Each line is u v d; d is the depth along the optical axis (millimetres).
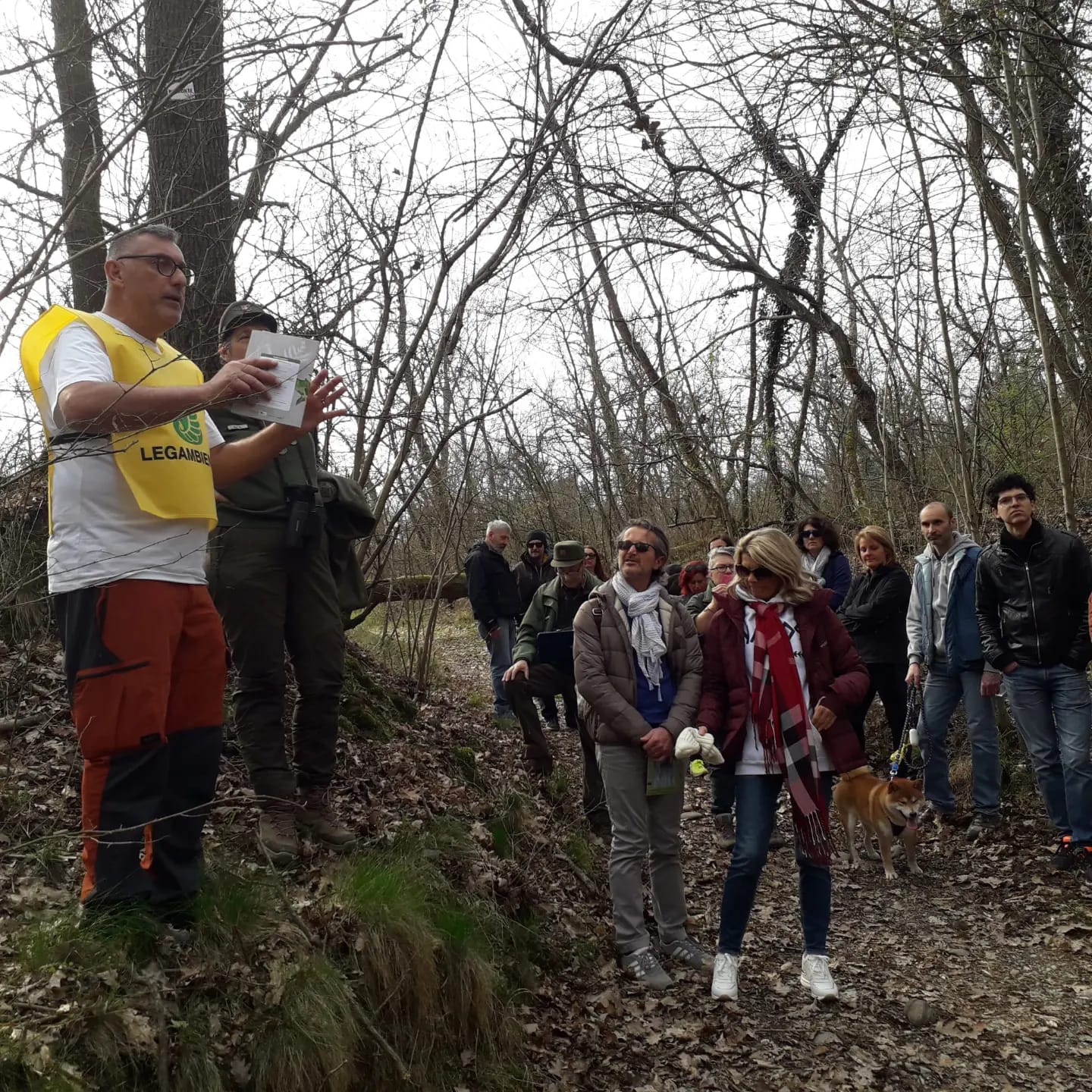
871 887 5387
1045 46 6461
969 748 6914
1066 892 4988
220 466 3203
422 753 5301
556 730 8789
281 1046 2787
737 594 4113
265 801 3654
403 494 6859
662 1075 3447
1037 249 7648
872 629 6547
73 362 2637
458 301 5578
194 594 2912
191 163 4996
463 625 15469
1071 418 9305
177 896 2912
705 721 3982
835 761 3928
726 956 3910
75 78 4453
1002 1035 3707
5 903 2938
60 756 3939
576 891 4824
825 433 12758
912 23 6660
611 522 14133
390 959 3299
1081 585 5117
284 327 5441
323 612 3902
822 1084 3363
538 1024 3738
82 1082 2318
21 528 4555
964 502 8750
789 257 11461
